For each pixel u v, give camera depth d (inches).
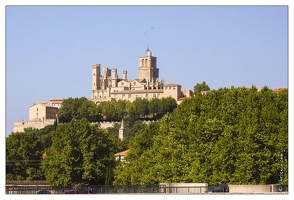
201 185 6697.8
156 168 7834.6
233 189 6545.3
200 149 7642.7
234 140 7460.6
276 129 7475.4
